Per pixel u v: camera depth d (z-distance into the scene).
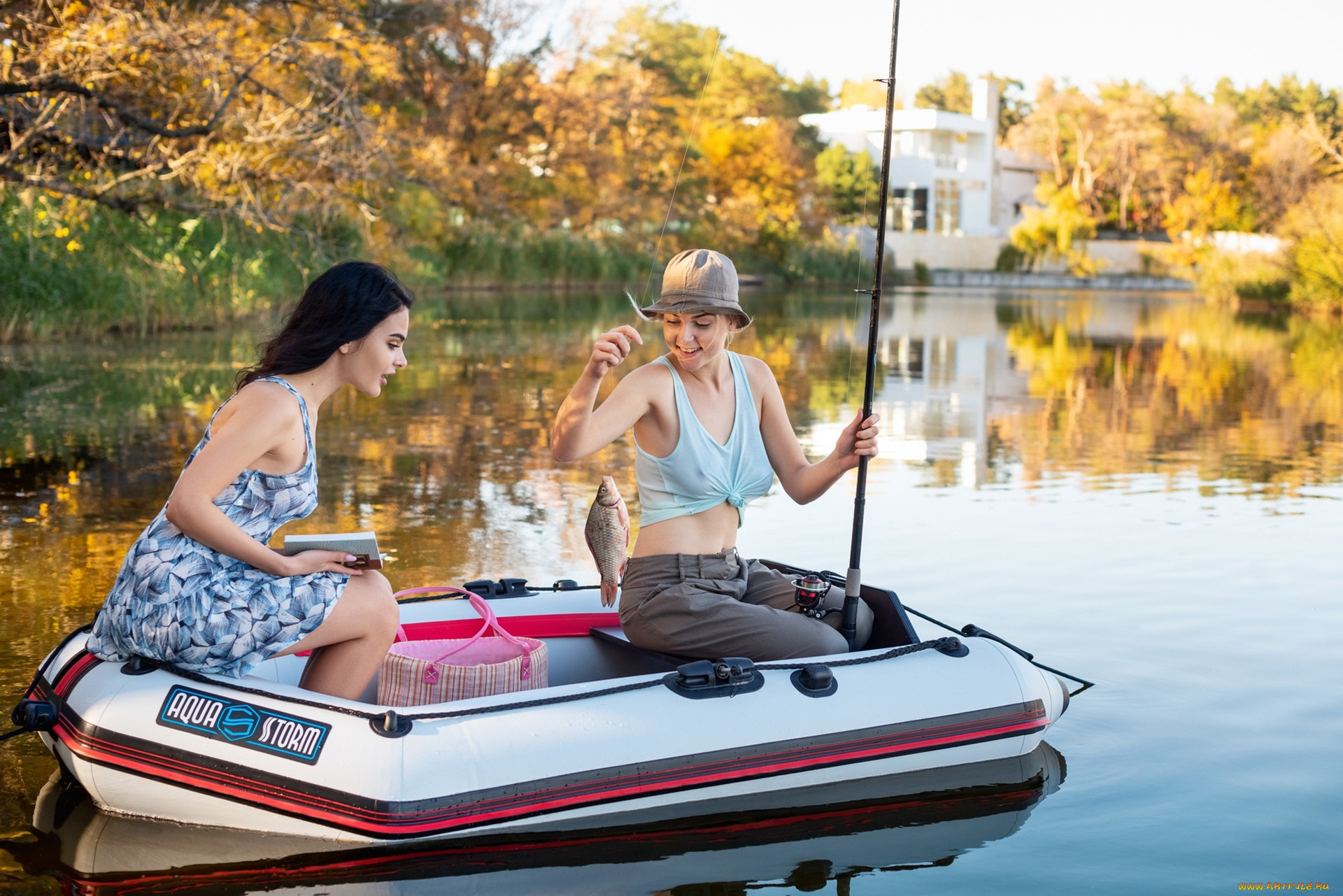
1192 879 2.62
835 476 3.34
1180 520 6.07
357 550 2.88
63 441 8.00
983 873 2.63
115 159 11.66
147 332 15.05
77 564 4.98
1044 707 3.23
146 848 2.63
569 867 2.60
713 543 3.29
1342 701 3.67
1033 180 57.66
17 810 2.79
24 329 13.57
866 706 3.03
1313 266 29.02
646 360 14.04
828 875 2.61
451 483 6.95
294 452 2.76
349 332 2.76
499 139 32.31
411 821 2.60
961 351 15.79
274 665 3.21
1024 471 7.54
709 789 2.85
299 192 13.30
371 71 16.14
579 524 5.91
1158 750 3.30
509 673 3.05
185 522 2.65
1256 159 47.06
